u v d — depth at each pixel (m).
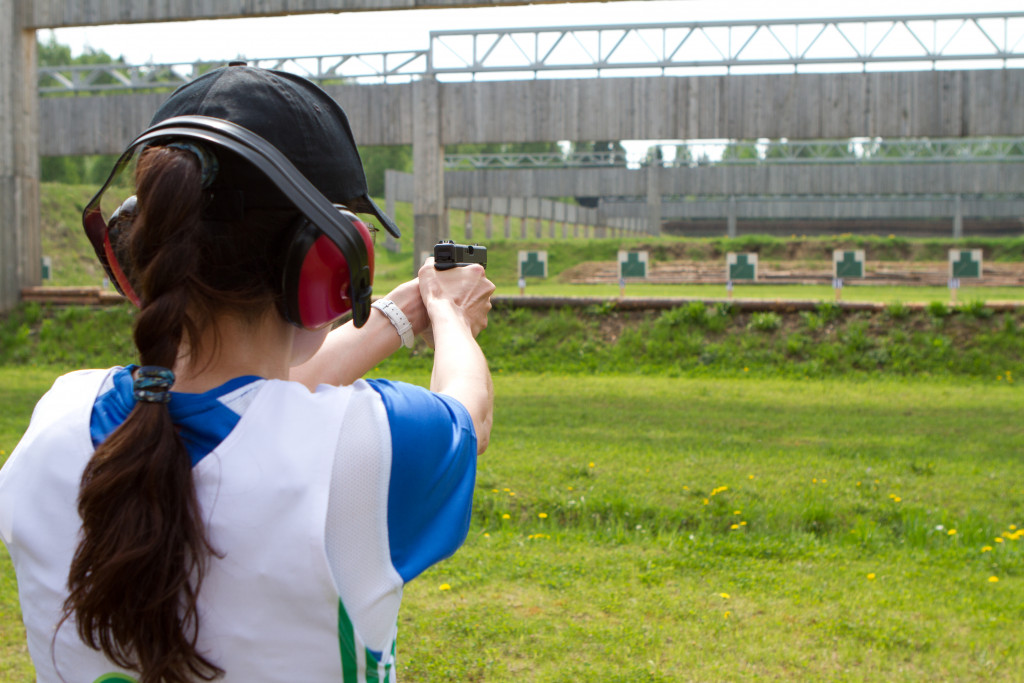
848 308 13.17
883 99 14.69
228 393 0.79
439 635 3.58
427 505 0.86
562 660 3.37
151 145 0.81
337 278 0.84
